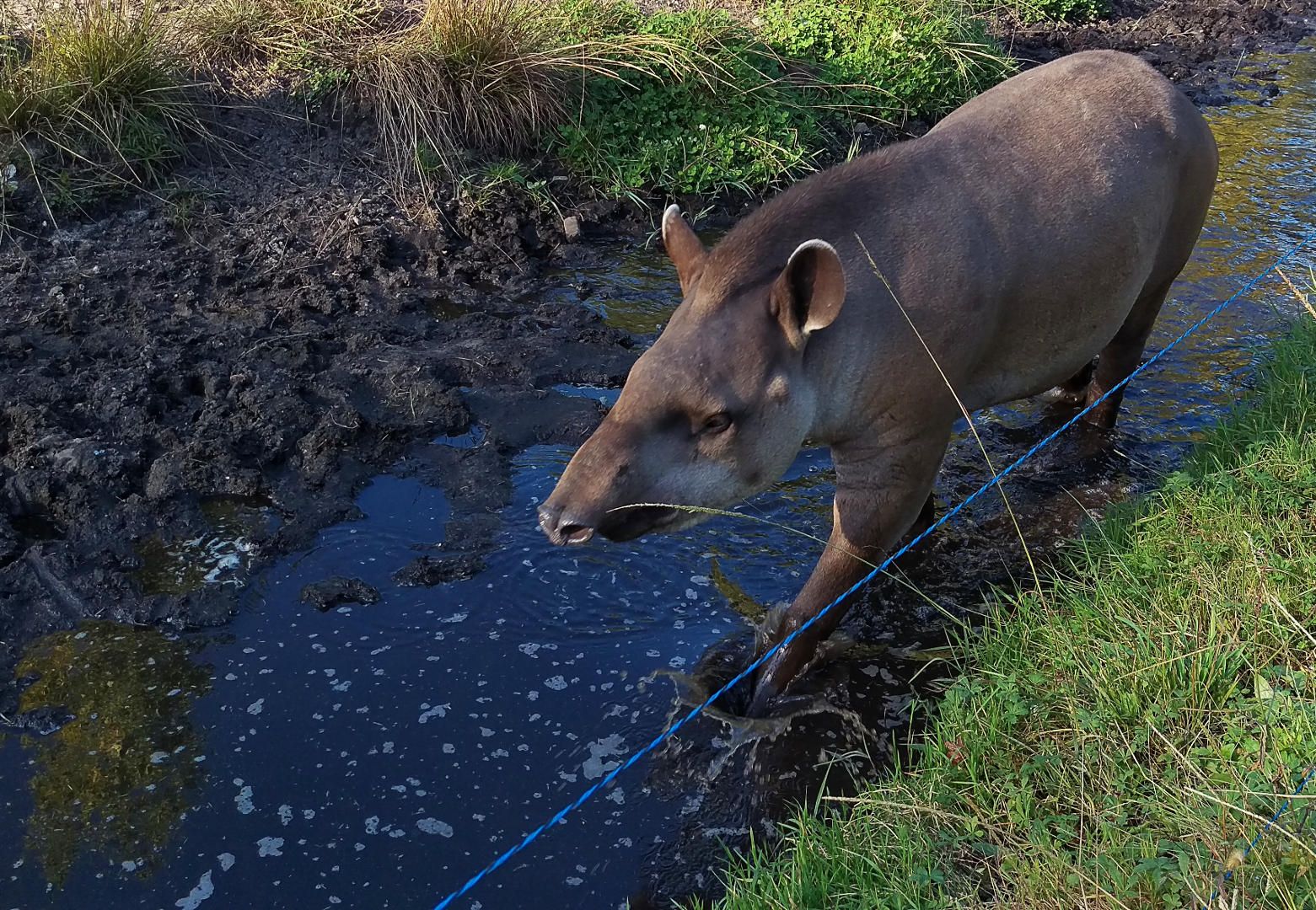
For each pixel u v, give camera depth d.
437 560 2.28
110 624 2.13
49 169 3.25
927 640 2.14
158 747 1.89
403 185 3.51
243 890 1.69
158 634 2.12
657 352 1.76
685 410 1.74
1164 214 2.20
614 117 3.83
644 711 1.99
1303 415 2.36
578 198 3.70
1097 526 2.22
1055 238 2.00
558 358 2.95
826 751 1.92
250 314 2.95
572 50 3.87
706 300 1.78
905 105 4.32
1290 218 3.79
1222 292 3.29
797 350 1.76
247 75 3.72
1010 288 1.97
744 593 2.25
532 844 1.77
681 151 3.81
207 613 2.15
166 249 3.18
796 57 4.30
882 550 2.01
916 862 1.59
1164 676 1.76
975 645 2.01
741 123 3.91
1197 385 2.88
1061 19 5.88
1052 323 2.08
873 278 1.84
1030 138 2.04
